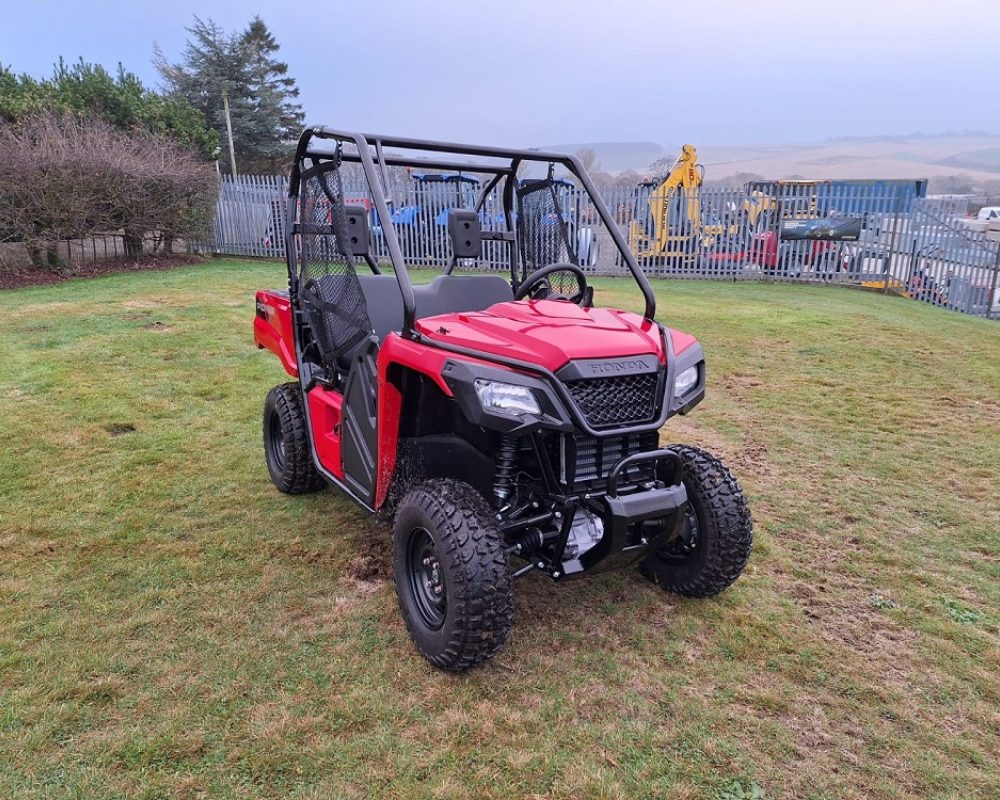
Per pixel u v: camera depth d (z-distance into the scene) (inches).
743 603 118.3
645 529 105.0
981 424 211.8
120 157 470.0
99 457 171.3
